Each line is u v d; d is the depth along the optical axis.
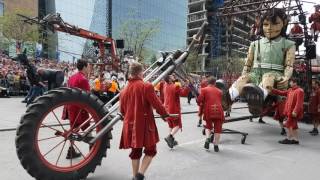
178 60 7.41
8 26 39.62
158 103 5.77
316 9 14.77
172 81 8.92
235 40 15.50
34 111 5.73
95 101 6.31
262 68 12.27
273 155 8.76
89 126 6.62
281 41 12.30
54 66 23.77
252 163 7.91
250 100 11.59
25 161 5.67
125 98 5.92
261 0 13.87
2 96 21.66
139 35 54.56
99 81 16.52
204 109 8.95
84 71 7.62
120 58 21.02
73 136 6.31
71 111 6.98
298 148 9.73
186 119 14.98
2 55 31.91
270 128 13.07
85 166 6.20
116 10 85.19
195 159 8.07
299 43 15.07
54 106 5.91
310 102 12.81
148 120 5.82
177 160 7.92
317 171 7.43
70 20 74.94
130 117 5.84
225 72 15.80
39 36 42.47
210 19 14.77
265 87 11.60
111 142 9.42
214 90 8.95
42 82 15.99
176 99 8.98
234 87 12.48
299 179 6.83
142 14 93.19
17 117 12.89
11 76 22.55
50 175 5.84
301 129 13.57
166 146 9.30
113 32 83.19
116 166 7.27
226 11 14.62
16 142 5.70
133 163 5.97
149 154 5.93
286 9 14.33
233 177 6.82
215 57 15.78
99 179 6.48
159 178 6.60
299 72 15.15
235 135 11.36
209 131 8.99
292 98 10.27
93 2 79.56
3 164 7.09
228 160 8.09
